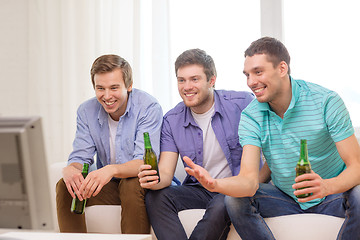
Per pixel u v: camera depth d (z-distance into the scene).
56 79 3.78
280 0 3.25
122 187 2.26
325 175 2.12
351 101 3.12
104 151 2.57
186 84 2.37
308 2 3.21
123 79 2.46
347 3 3.12
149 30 3.54
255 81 2.05
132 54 3.55
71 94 3.69
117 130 2.52
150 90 3.55
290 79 2.13
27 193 1.31
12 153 1.29
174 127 2.48
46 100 3.80
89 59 3.66
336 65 3.15
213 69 2.44
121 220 2.25
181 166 2.65
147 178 2.10
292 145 2.10
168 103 3.44
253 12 3.35
